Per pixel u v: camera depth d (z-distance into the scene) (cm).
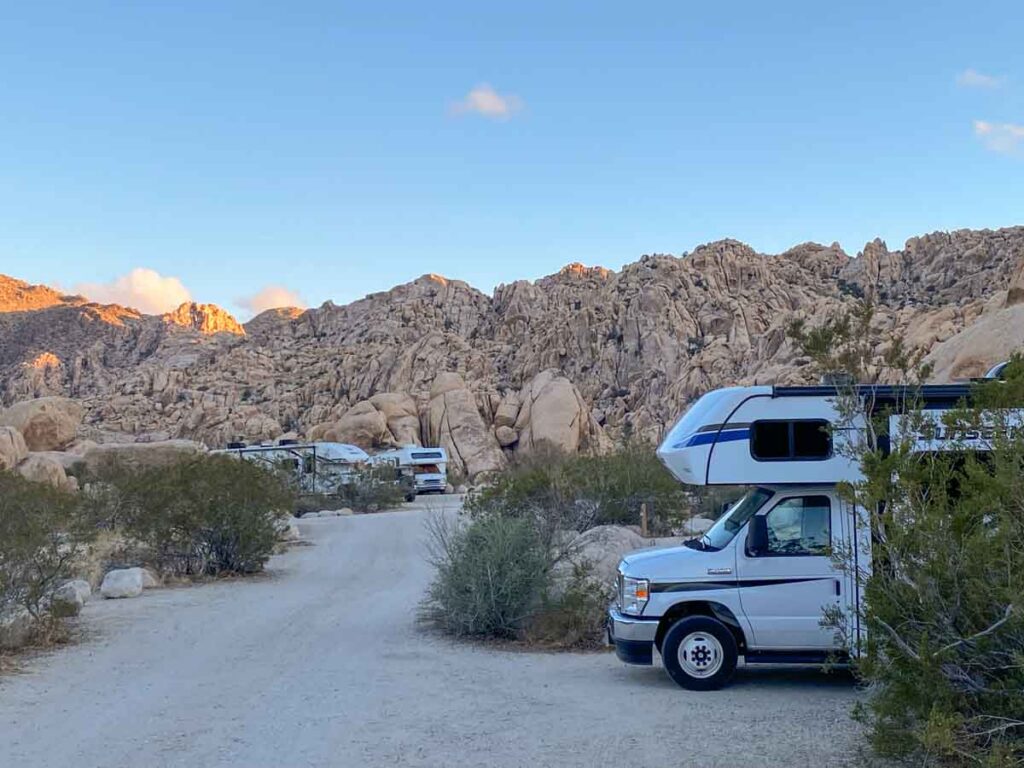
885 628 629
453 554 1396
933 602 608
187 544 2141
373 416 7038
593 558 1684
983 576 582
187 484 2136
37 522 1319
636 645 1005
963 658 613
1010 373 691
